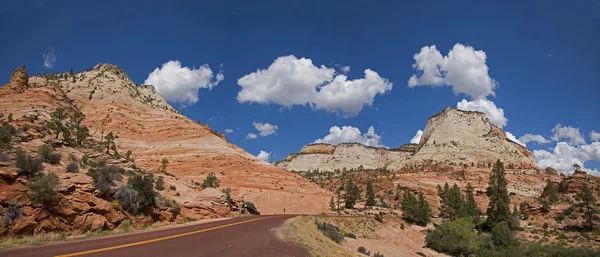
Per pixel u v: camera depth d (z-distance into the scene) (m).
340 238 35.03
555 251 53.22
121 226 24.36
